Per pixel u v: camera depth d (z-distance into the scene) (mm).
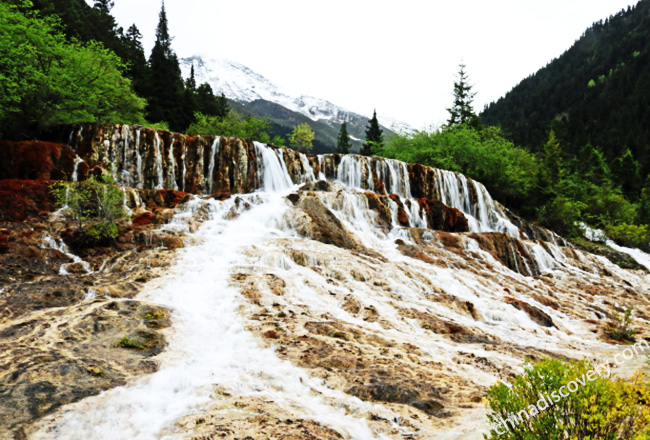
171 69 60531
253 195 23281
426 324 11945
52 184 18125
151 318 10133
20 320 9664
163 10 88875
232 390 6938
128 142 23641
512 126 139375
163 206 20734
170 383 7109
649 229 50531
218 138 26297
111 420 5945
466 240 23125
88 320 9531
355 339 9898
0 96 22094
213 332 9812
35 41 24516
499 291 17312
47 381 6801
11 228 15297
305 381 7484
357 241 20547
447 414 6438
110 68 32719
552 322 14688
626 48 164125
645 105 115375
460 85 74625
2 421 5699
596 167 70875
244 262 15094
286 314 11188
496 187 43000
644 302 20094
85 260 14773
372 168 31016
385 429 5953
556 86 166250
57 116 25203
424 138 48062
